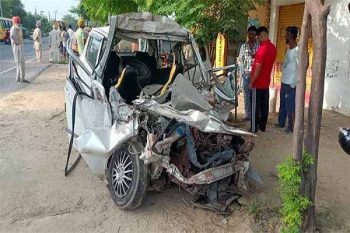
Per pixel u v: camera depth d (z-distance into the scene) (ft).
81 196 14.79
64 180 16.11
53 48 63.52
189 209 14.20
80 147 14.35
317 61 11.46
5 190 14.97
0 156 18.45
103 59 15.93
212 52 28.63
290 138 22.48
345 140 11.43
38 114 26.86
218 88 18.98
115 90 14.28
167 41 18.71
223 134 13.58
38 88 37.63
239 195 14.71
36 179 16.06
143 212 13.87
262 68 22.13
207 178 13.05
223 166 13.69
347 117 27.84
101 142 13.78
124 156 13.84
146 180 13.08
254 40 24.08
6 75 46.09
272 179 16.83
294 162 11.94
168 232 12.75
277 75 38.19
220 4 23.79
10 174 16.44
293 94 22.71
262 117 23.27
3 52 85.35
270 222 13.35
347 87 28.37
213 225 13.23
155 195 15.07
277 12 38.11
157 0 25.16
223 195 14.52
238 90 20.48
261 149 20.59
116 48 18.26
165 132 12.84
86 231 12.57
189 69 18.86
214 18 24.14
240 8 24.13
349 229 13.10
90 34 18.94
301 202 11.92
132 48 18.79
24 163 17.72
